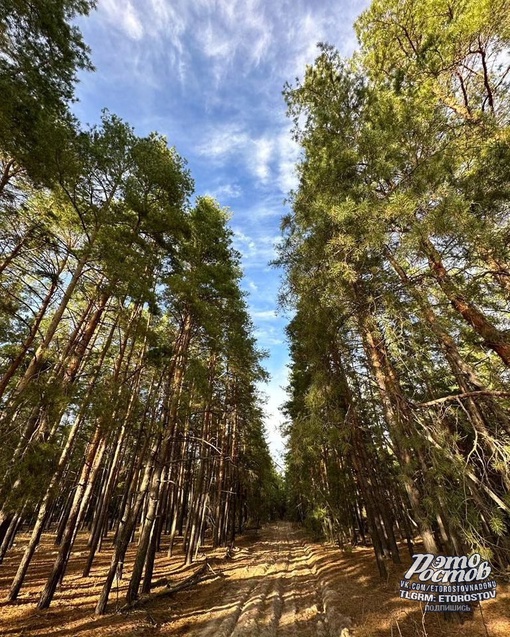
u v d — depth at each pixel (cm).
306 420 731
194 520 1670
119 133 918
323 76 947
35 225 915
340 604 833
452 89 851
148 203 1035
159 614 821
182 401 1062
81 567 1342
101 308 946
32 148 708
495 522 470
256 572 1325
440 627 606
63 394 697
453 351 672
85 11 766
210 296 1270
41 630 689
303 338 845
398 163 639
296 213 800
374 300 662
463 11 754
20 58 718
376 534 1030
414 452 666
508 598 658
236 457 2047
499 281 630
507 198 579
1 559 1280
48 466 643
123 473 1805
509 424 586
